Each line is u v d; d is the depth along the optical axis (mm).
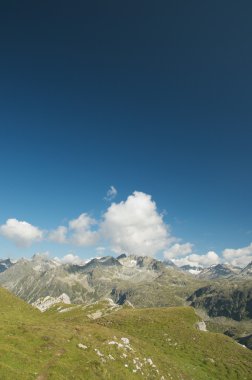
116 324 103625
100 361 53875
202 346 93562
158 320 109625
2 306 120250
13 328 59094
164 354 75625
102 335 66562
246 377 78188
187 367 74500
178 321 112750
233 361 86250
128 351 62719
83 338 61156
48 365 47594
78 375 47438
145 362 61906
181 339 95875
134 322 105938
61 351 53125
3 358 45750
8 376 41219
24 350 50562
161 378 59656
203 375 73375
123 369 55344
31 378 42594
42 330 60312
